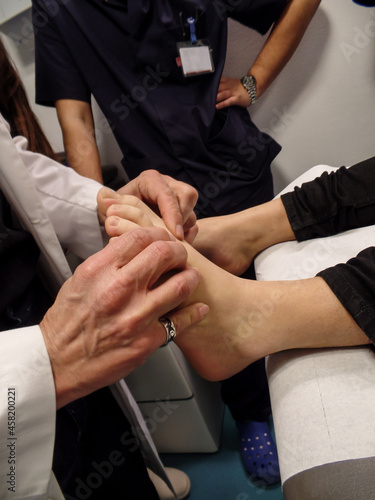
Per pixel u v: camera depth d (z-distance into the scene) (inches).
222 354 20.0
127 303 12.9
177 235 20.9
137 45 32.6
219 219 27.5
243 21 37.5
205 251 27.3
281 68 40.5
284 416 15.7
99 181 38.9
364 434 13.4
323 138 50.6
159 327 14.5
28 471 13.5
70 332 13.4
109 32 33.1
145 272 12.9
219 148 36.0
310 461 13.4
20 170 18.1
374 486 11.7
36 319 19.1
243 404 37.2
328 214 24.2
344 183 23.9
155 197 23.5
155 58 33.1
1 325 17.3
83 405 21.2
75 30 33.4
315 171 30.3
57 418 18.8
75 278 13.4
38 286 21.4
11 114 26.0
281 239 26.4
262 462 36.4
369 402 14.4
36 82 37.4
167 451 42.1
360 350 17.1
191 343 19.7
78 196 23.8
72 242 26.0
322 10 42.0
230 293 19.0
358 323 16.3
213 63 33.7
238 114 38.2
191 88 34.5
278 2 36.2
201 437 39.2
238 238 27.0
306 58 45.1
